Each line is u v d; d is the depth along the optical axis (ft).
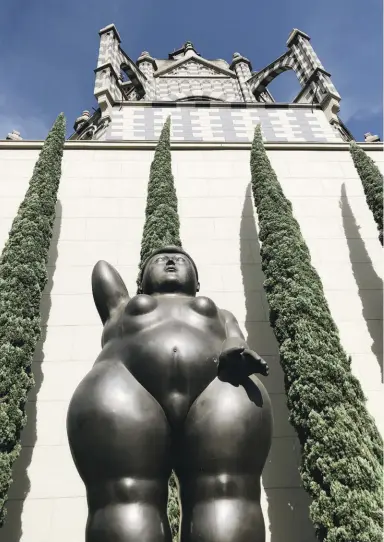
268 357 24.63
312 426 16.84
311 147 36.60
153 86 58.39
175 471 8.98
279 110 44.86
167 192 27.68
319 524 15.42
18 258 22.27
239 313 26.50
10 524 18.83
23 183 32.40
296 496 20.22
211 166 34.60
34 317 21.13
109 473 8.06
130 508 7.79
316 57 49.57
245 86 58.54
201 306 10.43
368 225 31.45
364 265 29.30
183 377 8.97
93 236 29.58
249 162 35.09
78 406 8.79
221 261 28.84
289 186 33.73
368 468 15.52
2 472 16.16
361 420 17.07
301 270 22.29
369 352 25.22
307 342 19.15
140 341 9.46
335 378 18.04
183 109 44.32
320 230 31.01
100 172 33.60
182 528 8.20
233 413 8.61
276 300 21.61
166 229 24.86
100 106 43.06
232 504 7.96
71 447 8.70
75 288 26.96
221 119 43.16
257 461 8.58
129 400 8.67
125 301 11.32
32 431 21.42
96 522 7.77
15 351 18.97
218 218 31.14
